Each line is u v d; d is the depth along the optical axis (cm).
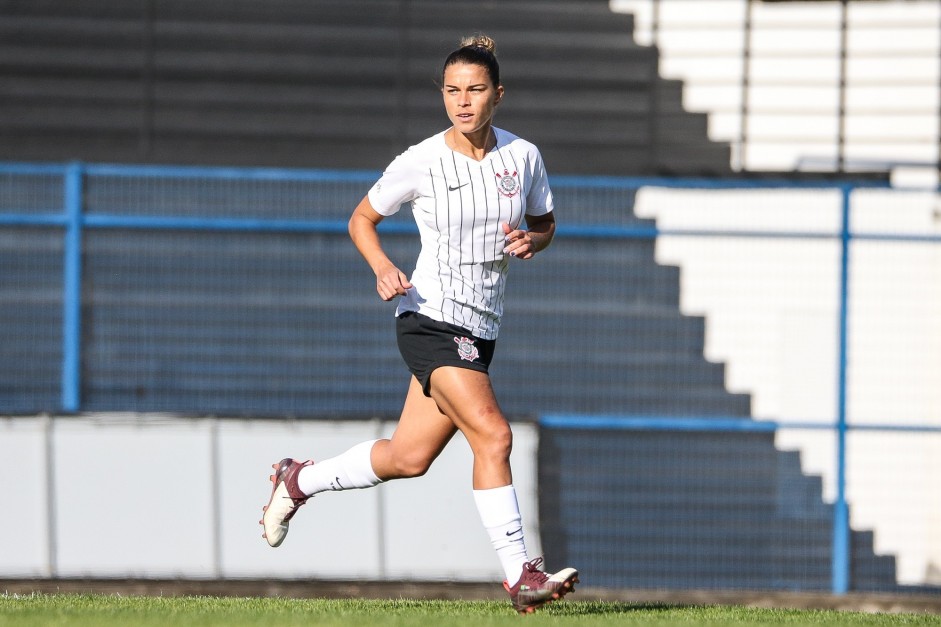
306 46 4156
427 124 4081
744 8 4097
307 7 4184
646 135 4075
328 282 3288
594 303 3344
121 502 2916
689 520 3109
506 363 3303
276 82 4103
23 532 2898
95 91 4053
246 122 4038
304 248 3278
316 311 3275
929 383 3319
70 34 4109
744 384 3338
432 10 4209
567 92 4116
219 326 3228
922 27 4016
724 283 3391
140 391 3172
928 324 3344
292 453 2936
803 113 3997
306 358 3269
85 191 3055
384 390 3281
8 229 3177
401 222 3209
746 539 3105
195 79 4091
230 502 2923
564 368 3306
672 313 3356
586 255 3347
